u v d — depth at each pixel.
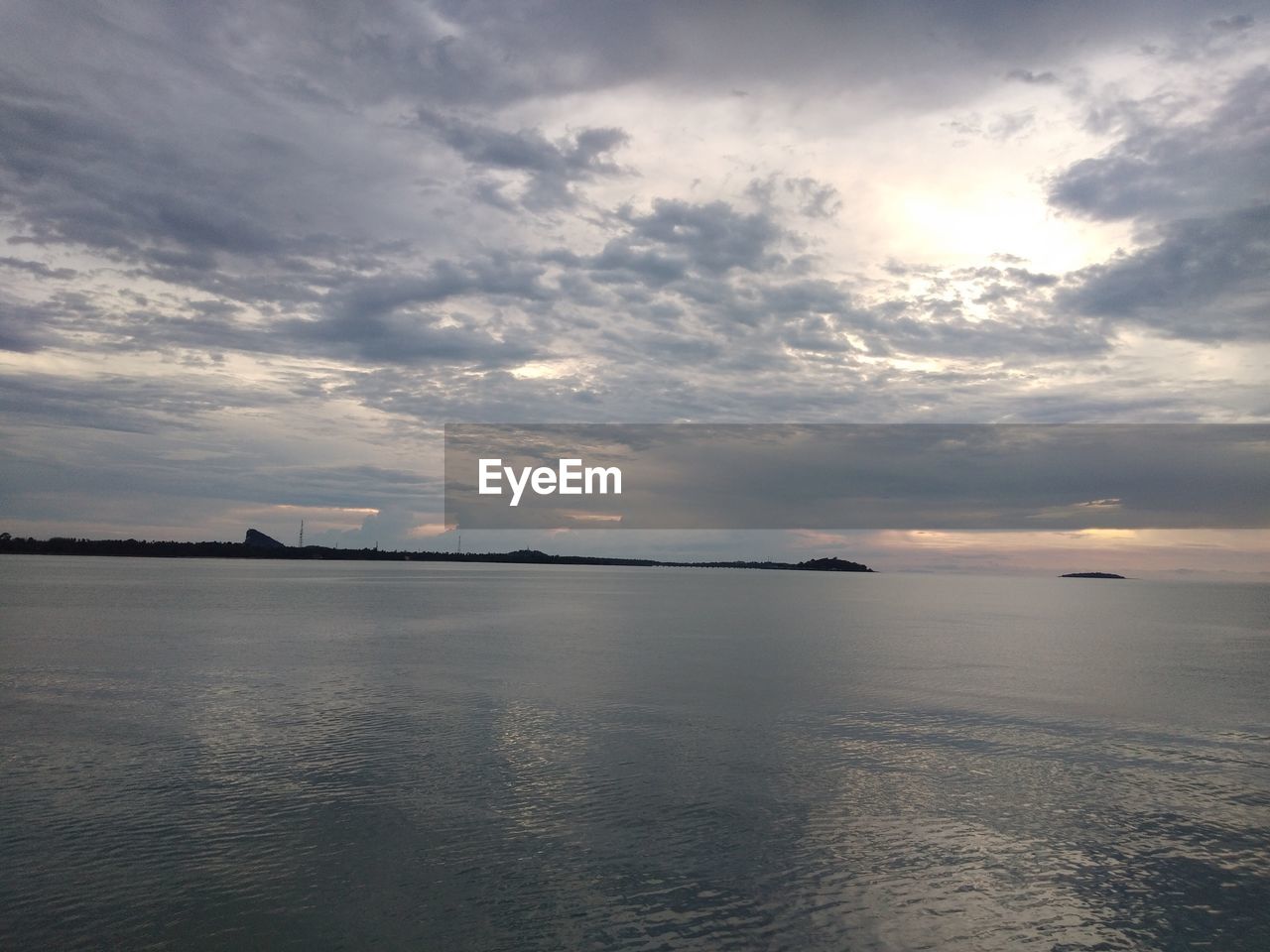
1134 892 11.57
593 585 127.62
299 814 13.93
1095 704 23.89
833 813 14.33
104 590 79.31
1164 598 115.75
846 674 28.77
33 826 13.30
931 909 10.98
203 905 10.76
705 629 46.50
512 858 12.29
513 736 19.22
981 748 18.73
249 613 52.88
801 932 10.31
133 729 19.61
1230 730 20.83
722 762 17.27
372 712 21.66
